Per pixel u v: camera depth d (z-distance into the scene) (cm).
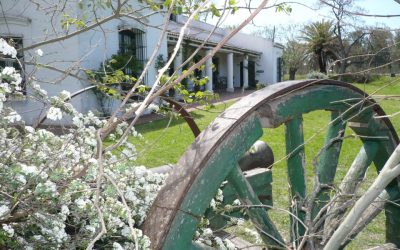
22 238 139
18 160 153
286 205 401
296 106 176
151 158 563
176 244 134
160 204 138
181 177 139
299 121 185
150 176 167
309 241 184
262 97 161
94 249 145
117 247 134
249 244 218
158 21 1267
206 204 141
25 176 135
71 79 921
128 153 177
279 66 2981
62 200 135
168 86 149
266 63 2852
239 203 202
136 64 1141
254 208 177
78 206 133
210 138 146
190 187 136
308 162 552
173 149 638
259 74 2872
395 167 116
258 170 262
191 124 255
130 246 145
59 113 157
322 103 188
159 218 135
